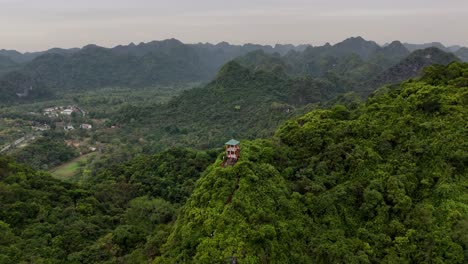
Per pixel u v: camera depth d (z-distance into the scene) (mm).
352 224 39969
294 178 45938
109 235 50344
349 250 36562
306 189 43094
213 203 39312
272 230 35750
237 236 35156
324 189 43219
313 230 38844
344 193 41969
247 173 41250
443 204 38844
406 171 43625
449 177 41219
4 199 54469
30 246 45781
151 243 43969
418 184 42500
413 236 37156
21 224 51469
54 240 47875
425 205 39219
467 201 38500
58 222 53250
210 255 34438
